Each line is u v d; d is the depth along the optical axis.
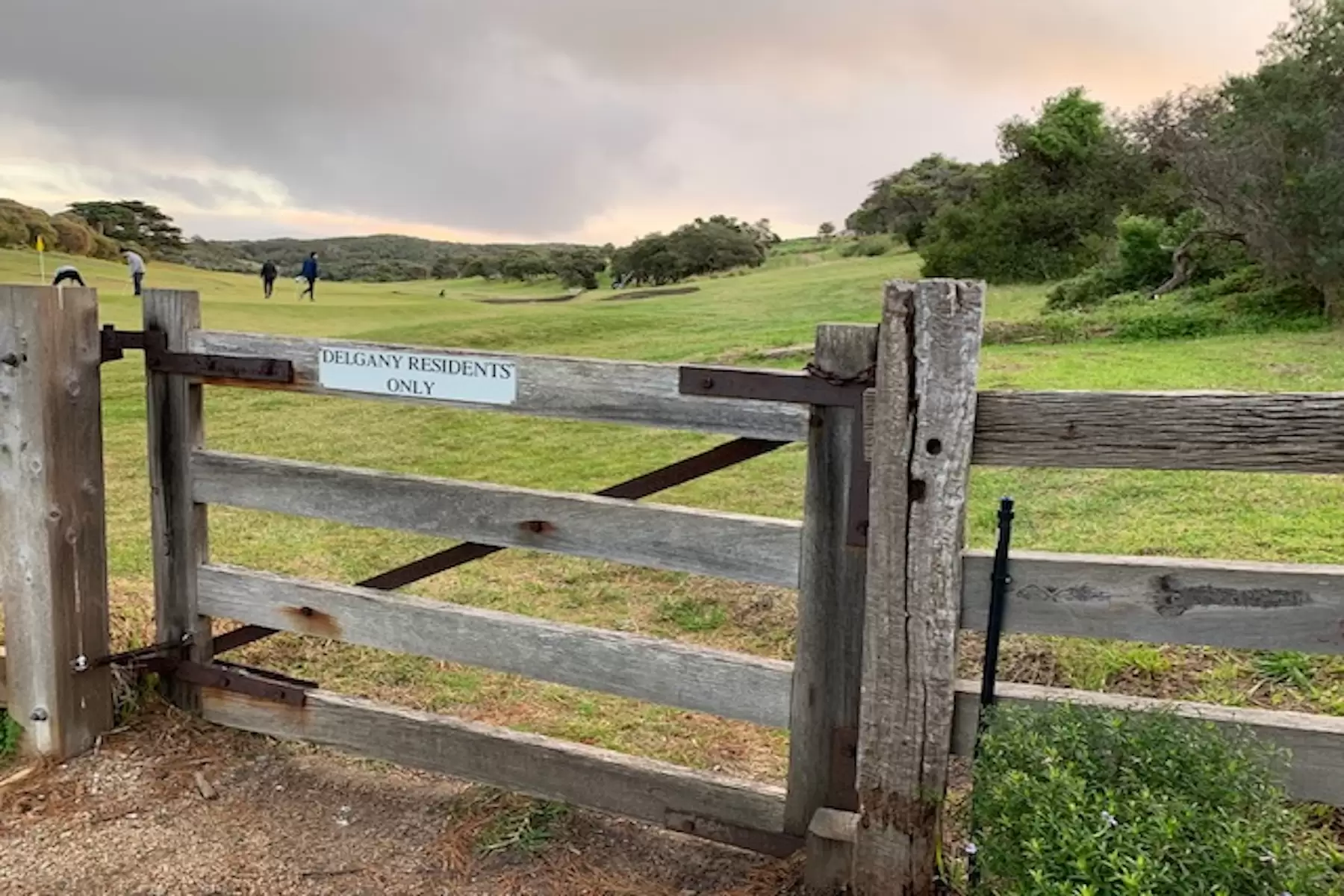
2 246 52.44
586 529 3.21
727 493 7.70
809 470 2.86
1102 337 14.95
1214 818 2.14
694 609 5.36
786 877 3.01
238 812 3.42
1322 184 15.28
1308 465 2.41
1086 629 2.61
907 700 2.71
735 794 3.13
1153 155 32.00
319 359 3.51
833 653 2.92
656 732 4.08
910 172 65.81
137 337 3.72
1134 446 2.52
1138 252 20.48
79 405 3.66
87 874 3.08
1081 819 2.18
